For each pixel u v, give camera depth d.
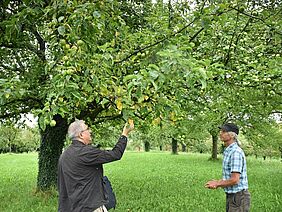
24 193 12.66
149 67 3.85
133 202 10.84
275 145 23.89
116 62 5.11
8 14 8.28
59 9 5.05
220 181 5.75
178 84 4.70
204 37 6.87
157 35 5.77
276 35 6.64
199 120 18.25
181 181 17.02
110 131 14.26
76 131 4.87
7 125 12.76
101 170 4.91
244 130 18.00
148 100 4.58
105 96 4.69
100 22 4.92
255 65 7.06
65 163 4.78
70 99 4.76
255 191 13.59
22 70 11.38
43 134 12.74
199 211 9.59
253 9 6.71
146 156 39.53
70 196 4.72
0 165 27.28
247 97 9.90
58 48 5.23
